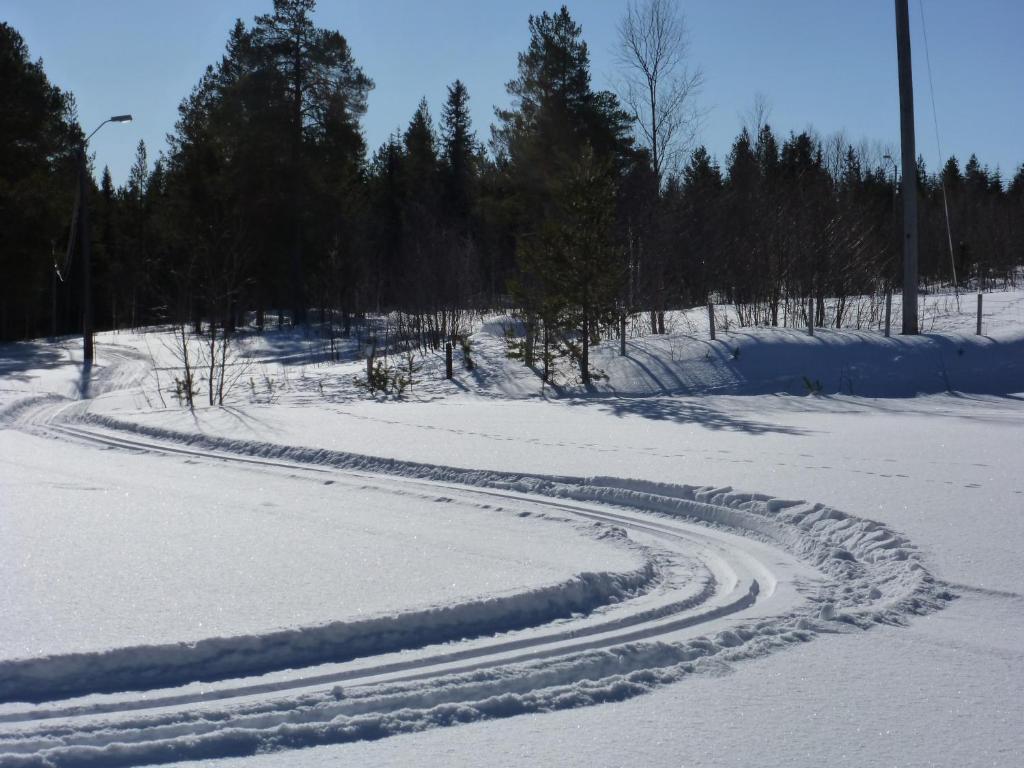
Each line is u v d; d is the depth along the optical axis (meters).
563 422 18.06
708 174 53.53
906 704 5.50
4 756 4.66
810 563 8.98
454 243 44.84
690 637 6.74
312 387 27.70
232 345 44.62
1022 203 64.44
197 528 9.98
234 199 50.81
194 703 5.43
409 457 14.18
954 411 19.64
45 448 16.80
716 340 25.34
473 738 5.04
